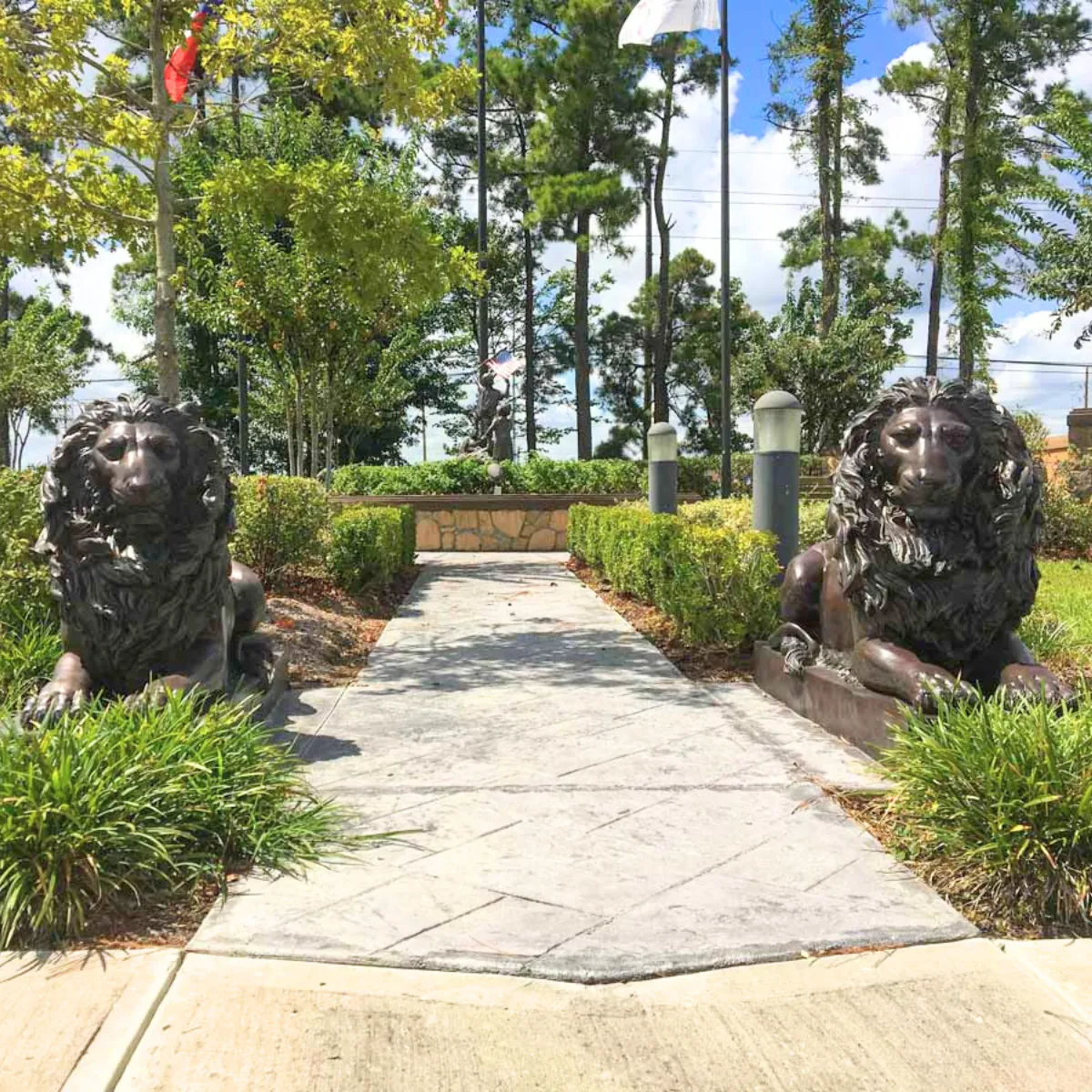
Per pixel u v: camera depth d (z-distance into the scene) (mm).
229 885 2857
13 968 2371
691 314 36219
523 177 28016
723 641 6625
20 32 6230
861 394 24625
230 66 7344
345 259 7738
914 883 2900
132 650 3947
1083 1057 2051
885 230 29672
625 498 16234
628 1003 2248
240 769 3303
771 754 4293
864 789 3736
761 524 6629
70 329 28656
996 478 4086
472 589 10891
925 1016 2199
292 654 6387
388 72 7086
